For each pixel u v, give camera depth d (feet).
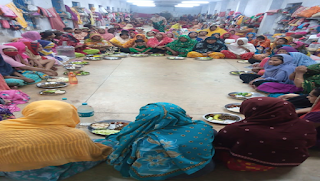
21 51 16.28
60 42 26.27
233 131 5.58
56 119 5.16
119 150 5.65
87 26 36.55
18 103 10.70
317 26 26.50
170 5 107.76
